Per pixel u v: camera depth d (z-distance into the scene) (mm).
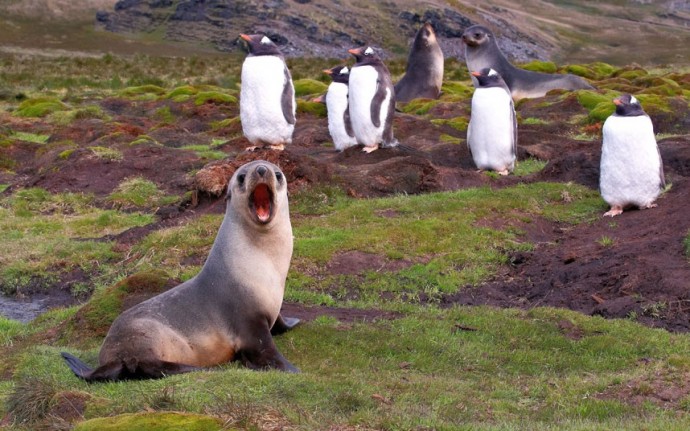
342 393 6781
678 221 12969
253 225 7898
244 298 7887
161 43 85062
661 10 122875
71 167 19141
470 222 14109
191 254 13414
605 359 8633
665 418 6480
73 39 82938
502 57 29406
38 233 15711
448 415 6637
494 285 12125
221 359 7879
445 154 19641
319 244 13078
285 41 83000
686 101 24469
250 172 7793
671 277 10773
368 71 17922
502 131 17609
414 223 13867
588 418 6691
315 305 10977
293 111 17297
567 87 28719
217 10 90188
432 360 8516
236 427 5777
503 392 7438
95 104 30812
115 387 7102
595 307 10523
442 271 12414
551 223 14664
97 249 14250
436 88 30766
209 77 42625
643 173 14008
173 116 28297
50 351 8555
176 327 7688
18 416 6512
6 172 21406
